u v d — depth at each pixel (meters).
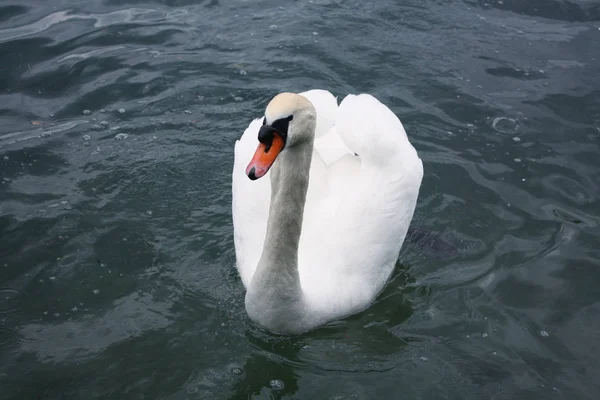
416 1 4.01
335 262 2.62
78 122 3.22
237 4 3.96
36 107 3.28
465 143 3.17
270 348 2.54
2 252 2.76
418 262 2.80
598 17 3.92
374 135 2.73
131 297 2.66
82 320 2.59
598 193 2.99
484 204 2.96
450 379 2.46
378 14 3.88
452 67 3.51
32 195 2.94
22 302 2.63
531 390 2.44
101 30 3.67
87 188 2.98
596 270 2.75
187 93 3.35
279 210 2.40
